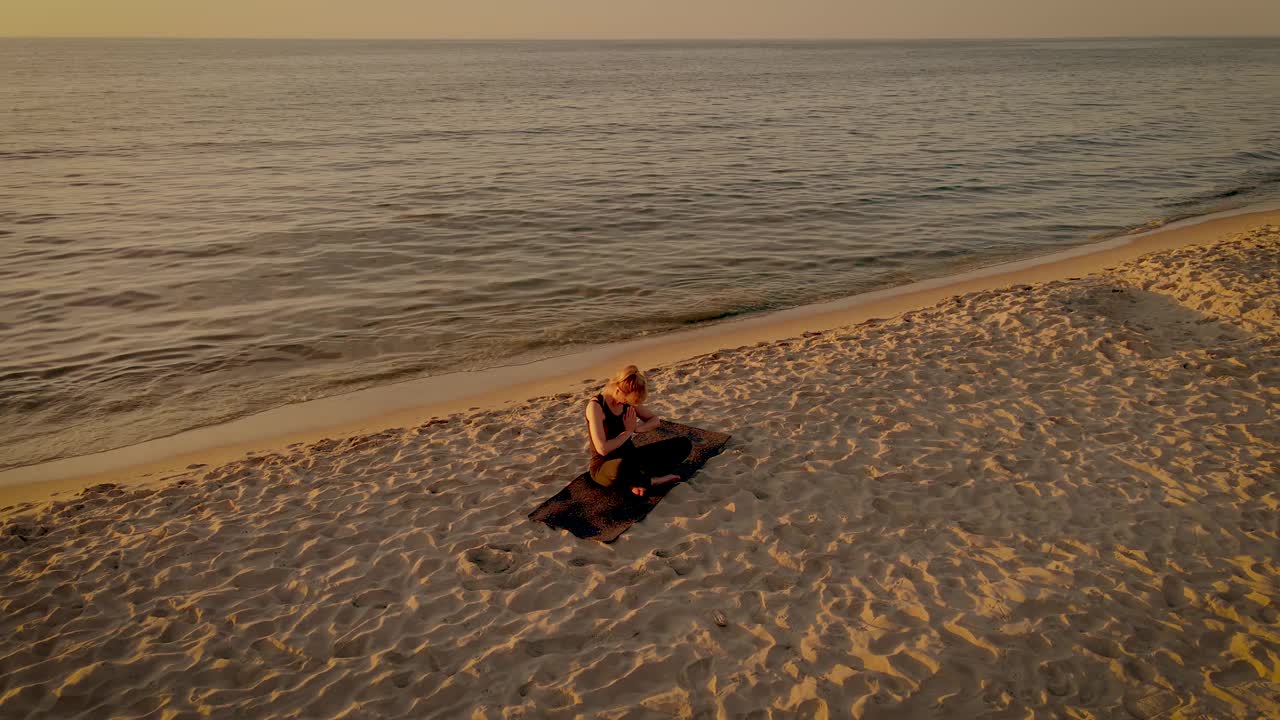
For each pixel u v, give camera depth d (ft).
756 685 13.00
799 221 56.24
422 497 19.88
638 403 18.69
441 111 147.02
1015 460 20.15
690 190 66.95
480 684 13.35
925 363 27.43
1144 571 15.51
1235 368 24.95
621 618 14.89
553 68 386.52
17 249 48.32
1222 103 142.31
